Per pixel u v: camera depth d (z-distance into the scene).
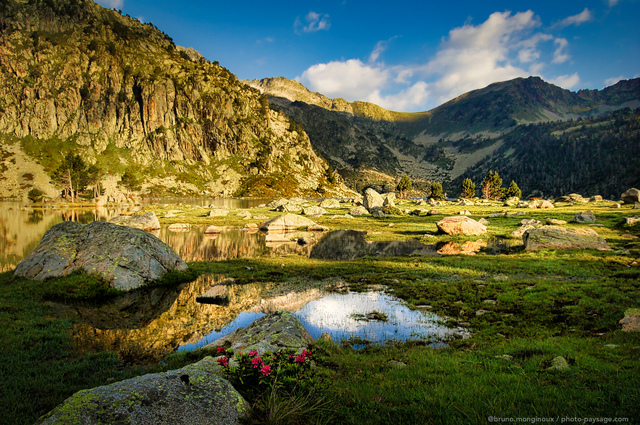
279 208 85.75
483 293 17.41
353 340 12.41
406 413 5.80
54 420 4.32
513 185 145.38
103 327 13.93
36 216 65.88
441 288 18.98
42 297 17.03
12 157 167.38
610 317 12.16
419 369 8.42
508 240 38.62
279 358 7.00
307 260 28.41
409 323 14.23
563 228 31.72
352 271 24.38
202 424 4.89
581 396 6.05
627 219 40.94
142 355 11.29
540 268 22.75
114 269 19.16
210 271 24.30
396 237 42.91
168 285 20.58
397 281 21.25
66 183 125.19
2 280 19.16
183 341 12.65
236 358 6.83
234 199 182.38
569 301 14.58
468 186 154.12
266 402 5.91
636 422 4.98
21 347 11.19
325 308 16.44
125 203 121.56
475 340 11.57
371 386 7.25
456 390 6.75
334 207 101.94
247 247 35.75
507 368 8.17
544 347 9.59
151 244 21.66
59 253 20.00
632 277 18.11
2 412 7.00
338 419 5.79
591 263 22.95
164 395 5.14
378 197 81.44
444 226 44.47
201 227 52.44
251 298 18.27
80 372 9.69
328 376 7.61
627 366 7.46
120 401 4.81
